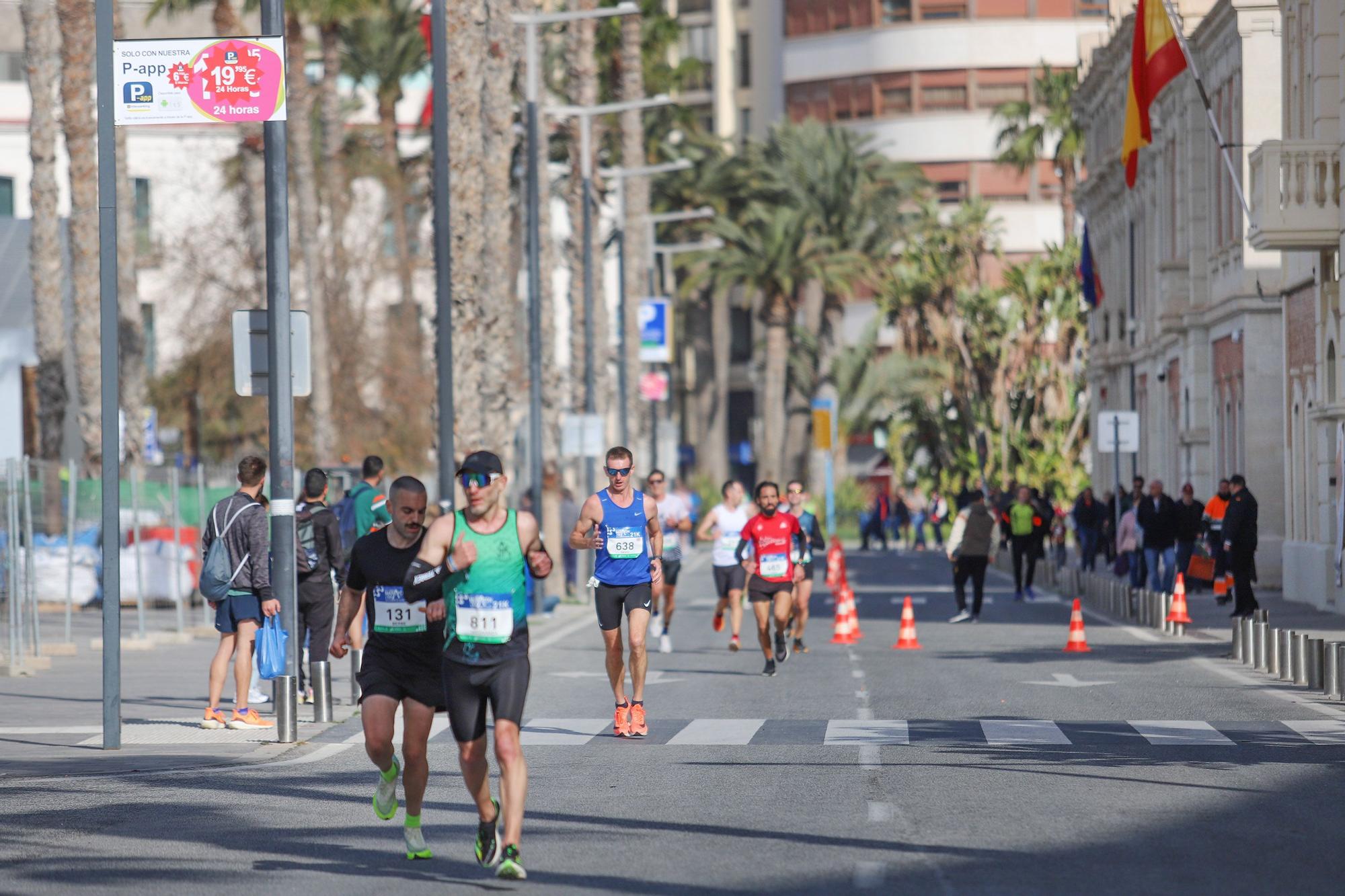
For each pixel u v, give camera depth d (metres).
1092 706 54.59
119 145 115.38
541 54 147.25
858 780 39.44
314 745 48.06
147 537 101.12
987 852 30.83
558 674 67.81
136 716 54.69
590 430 114.19
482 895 27.97
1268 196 95.56
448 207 78.50
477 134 96.69
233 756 45.75
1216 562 104.38
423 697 30.67
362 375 172.25
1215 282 128.75
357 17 150.62
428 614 29.16
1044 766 41.56
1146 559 111.69
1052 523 134.12
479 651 29.09
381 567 30.53
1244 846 31.31
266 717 54.41
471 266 96.38
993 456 196.50
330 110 164.75
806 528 76.81
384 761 31.39
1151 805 35.75
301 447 164.75
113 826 35.06
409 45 185.12
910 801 36.50
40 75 107.44
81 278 106.88
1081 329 197.50
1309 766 41.41
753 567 66.00
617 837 32.81
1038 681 62.50
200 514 102.31
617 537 49.00
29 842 33.28
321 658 57.12
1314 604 100.19
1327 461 98.38
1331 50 96.00
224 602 50.72
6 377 134.50
